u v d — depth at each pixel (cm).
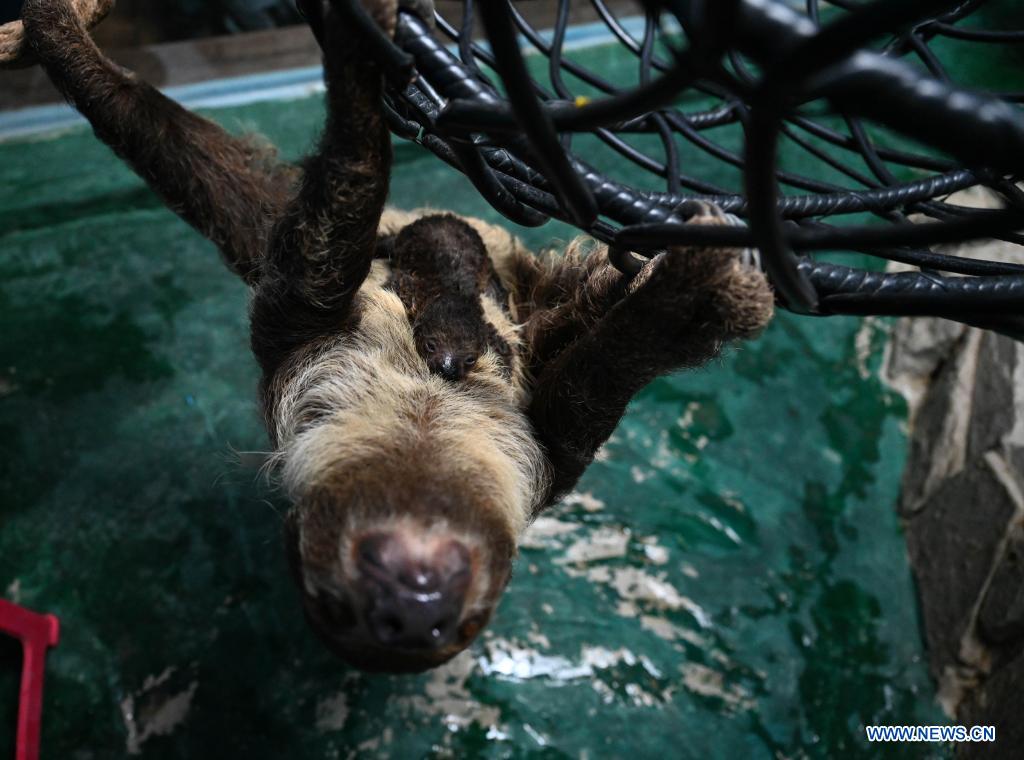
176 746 466
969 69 702
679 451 559
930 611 504
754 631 502
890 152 312
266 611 505
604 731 471
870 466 559
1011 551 467
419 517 229
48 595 507
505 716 474
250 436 558
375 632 215
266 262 276
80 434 558
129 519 531
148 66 752
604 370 251
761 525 536
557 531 528
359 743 467
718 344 231
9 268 621
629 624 502
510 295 383
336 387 285
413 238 341
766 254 131
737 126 695
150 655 490
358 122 211
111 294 612
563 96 300
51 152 675
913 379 585
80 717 474
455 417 280
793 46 117
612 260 221
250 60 755
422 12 184
